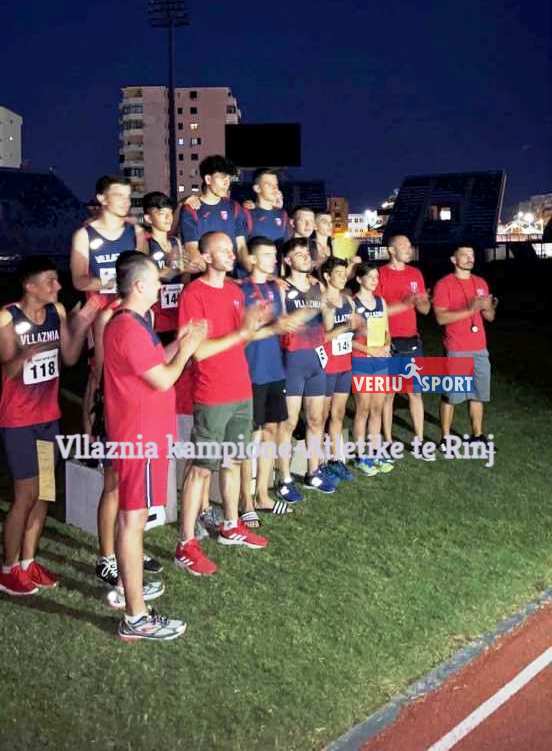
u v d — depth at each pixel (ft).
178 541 20.72
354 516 23.16
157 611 17.34
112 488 17.76
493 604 19.56
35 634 16.20
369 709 15.40
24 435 17.19
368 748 14.37
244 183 150.41
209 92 357.82
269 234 26.05
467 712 15.60
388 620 18.13
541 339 54.03
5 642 15.87
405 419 33.65
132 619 16.17
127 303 15.60
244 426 19.75
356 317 25.16
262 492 22.88
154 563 19.07
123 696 14.61
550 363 46.24
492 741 14.76
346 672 16.19
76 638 16.16
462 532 22.93
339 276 24.21
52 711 14.06
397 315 28.12
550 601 20.29
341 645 16.96
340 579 19.51
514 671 17.10
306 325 23.39
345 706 15.24
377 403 26.76
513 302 78.59
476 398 29.32
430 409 35.40
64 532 21.03
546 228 179.93
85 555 19.76
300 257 22.84
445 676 16.72
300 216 24.04
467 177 198.18
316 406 24.25
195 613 17.43
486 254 157.58
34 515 17.80
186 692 14.90
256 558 20.11
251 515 21.81
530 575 21.24
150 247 23.90
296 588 18.88
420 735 14.84
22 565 17.97
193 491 18.95
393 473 26.96
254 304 19.89
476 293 28.71
